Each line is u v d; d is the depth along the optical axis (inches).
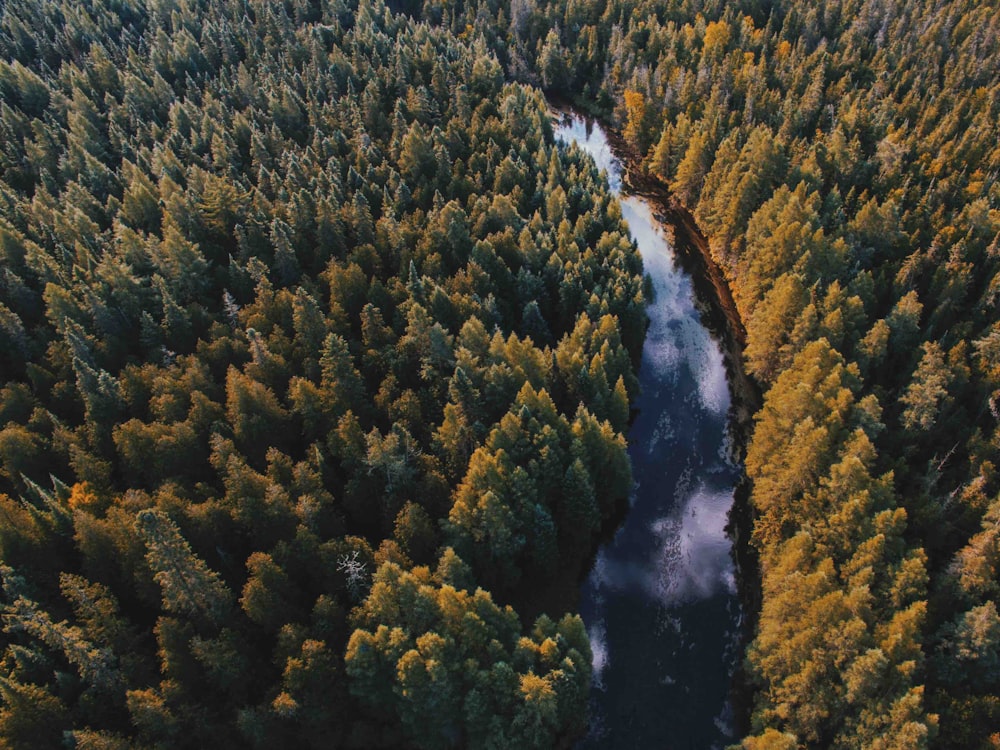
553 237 4483.3
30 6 7037.4
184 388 3179.1
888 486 2689.5
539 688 2255.2
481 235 4510.3
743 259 4611.2
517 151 5344.5
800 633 2394.2
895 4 6451.8
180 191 4493.1
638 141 6171.3
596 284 4069.9
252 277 3937.0
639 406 4003.4
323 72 6274.6
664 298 4729.3
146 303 3814.0
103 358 3442.4
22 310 3698.3
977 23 6003.9
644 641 3002.0
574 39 7431.1
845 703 2257.6
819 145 4835.1
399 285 3878.0
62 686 2176.4
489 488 2795.3
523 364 3383.4
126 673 2231.8
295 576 2576.3
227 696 2305.6
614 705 2810.0
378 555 2588.6
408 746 2463.1
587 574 3235.7
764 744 2277.3
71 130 5300.2
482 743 2364.7
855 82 5925.2
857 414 2989.7
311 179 4717.0
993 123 5073.8
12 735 2033.7
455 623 2372.0
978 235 3973.9
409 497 2915.8
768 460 3206.2
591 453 3171.8
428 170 5098.4
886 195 4557.1
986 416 3102.9
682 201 5590.6
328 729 2361.0
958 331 3449.8
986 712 2159.2
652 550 3331.7
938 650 2326.5
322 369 3334.2
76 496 2657.5
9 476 2829.7
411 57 6358.3
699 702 2802.7
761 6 7209.6
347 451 2908.5
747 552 3284.9
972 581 2380.7
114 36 6953.7
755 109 5595.5
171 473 2866.6
